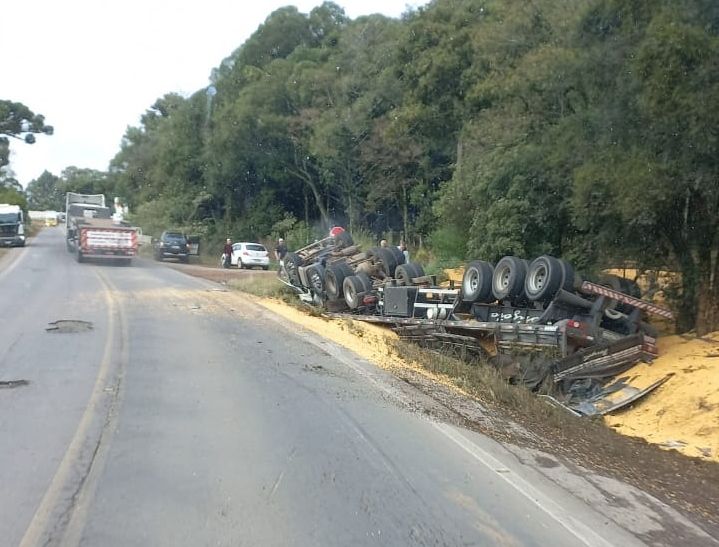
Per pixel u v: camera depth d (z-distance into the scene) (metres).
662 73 9.91
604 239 13.79
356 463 6.30
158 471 5.85
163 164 57.28
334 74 40.03
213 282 24.72
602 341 11.66
